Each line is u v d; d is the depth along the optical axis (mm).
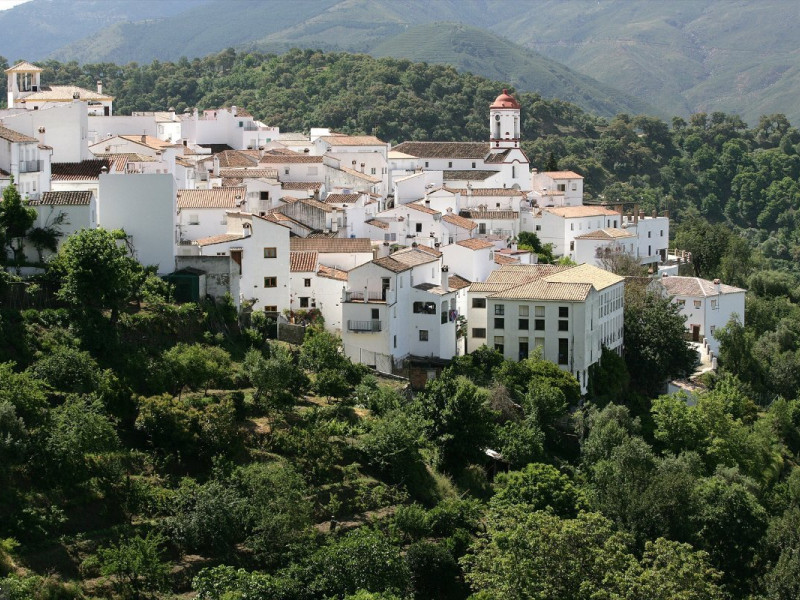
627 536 122062
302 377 146500
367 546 113562
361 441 137500
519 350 181375
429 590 120250
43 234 148750
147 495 113062
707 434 173250
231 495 115188
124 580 103562
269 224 174250
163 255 160625
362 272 171500
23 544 102938
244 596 103938
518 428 154625
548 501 137625
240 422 133375
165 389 131000
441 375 156125
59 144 192375
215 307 157375
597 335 187125
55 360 122688
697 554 120750
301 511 116938
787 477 178250
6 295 135000
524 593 113125
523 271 198625
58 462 109250
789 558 131500
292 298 178375
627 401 193875
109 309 140750
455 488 141750
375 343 169625
